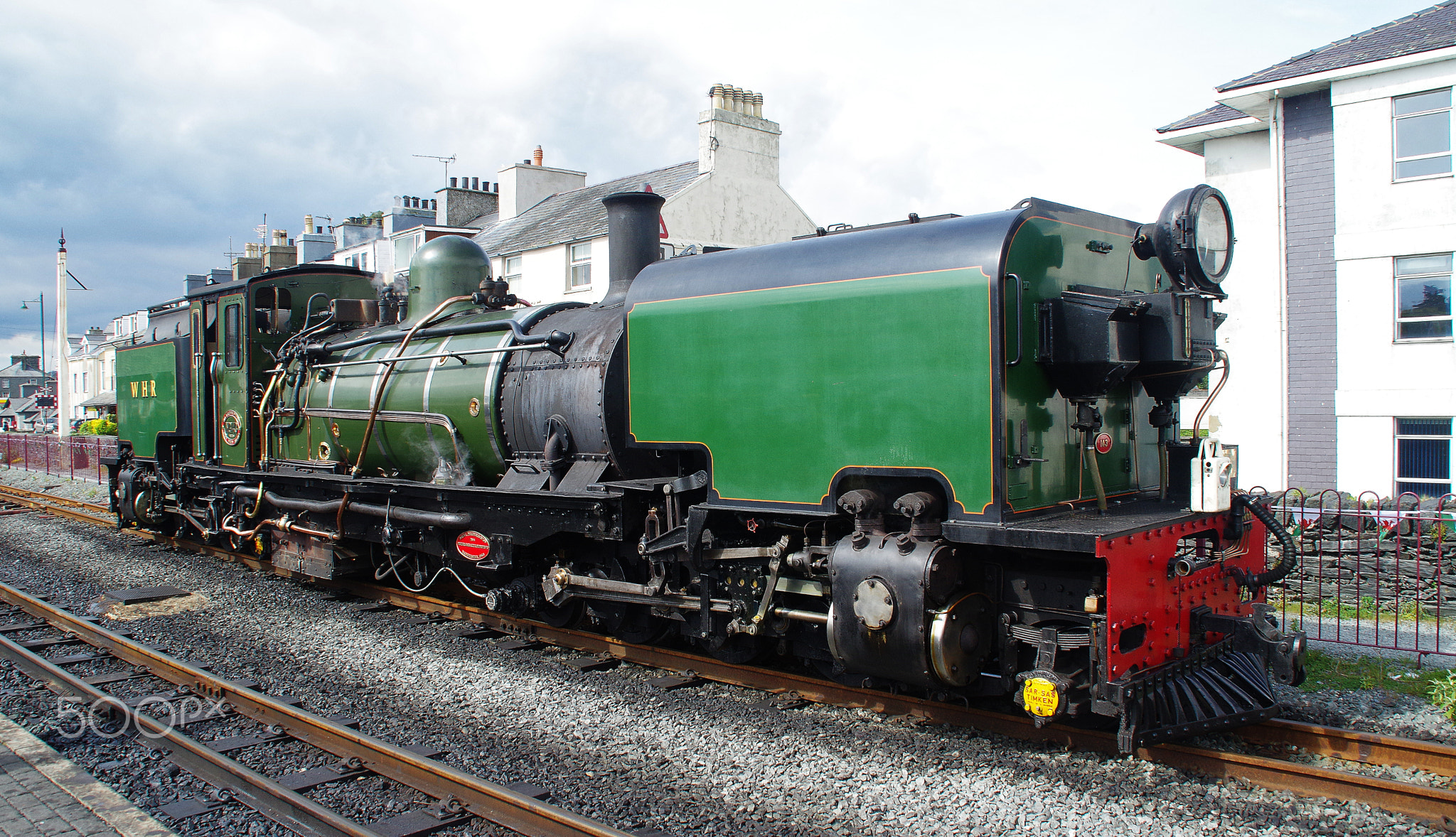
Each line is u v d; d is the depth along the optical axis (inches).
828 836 154.8
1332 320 543.2
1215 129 601.6
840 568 192.1
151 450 482.3
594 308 284.2
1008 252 174.9
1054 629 177.8
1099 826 155.6
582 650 273.0
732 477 216.5
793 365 203.6
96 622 312.3
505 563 273.4
